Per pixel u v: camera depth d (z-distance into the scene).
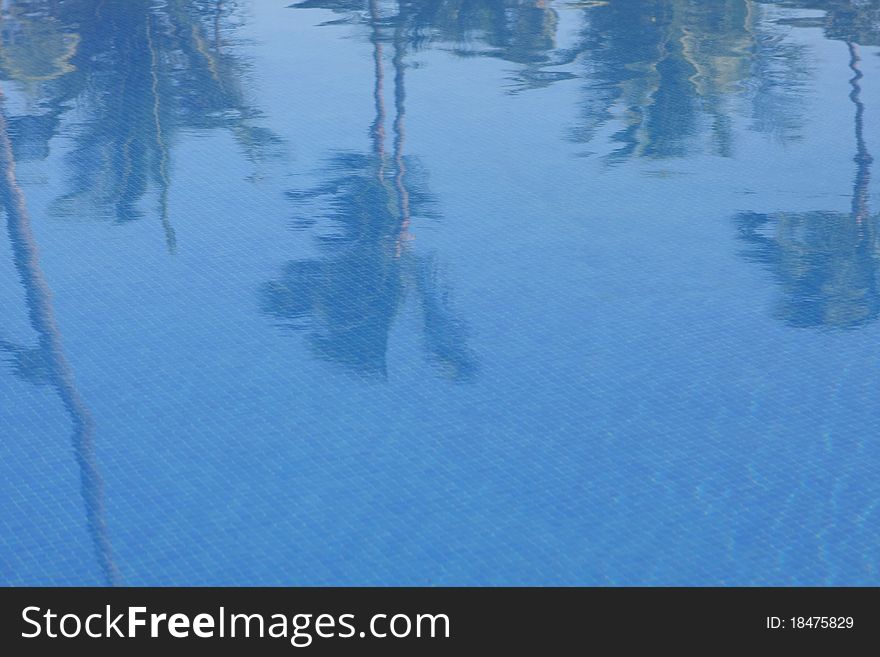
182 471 7.23
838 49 14.05
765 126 11.94
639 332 8.57
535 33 14.62
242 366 8.22
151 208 10.34
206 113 12.22
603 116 12.20
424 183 10.77
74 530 6.77
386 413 7.73
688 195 10.54
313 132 11.80
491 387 7.98
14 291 9.11
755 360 8.23
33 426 7.62
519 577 6.46
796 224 10.03
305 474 7.21
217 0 15.83
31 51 13.82
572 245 9.74
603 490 7.05
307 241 9.81
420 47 14.13
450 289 9.12
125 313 8.84
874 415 7.66
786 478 7.12
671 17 15.16
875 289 9.08
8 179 10.84
